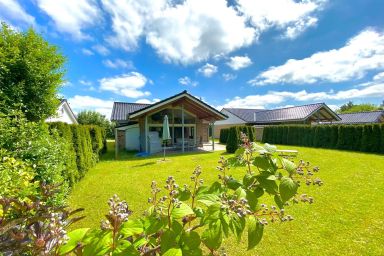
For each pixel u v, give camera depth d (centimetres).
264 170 130
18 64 584
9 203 105
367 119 2562
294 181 123
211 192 133
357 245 309
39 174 305
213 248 99
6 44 596
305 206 444
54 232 89
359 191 534
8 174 209
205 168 854
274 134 1850
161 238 97
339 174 703
